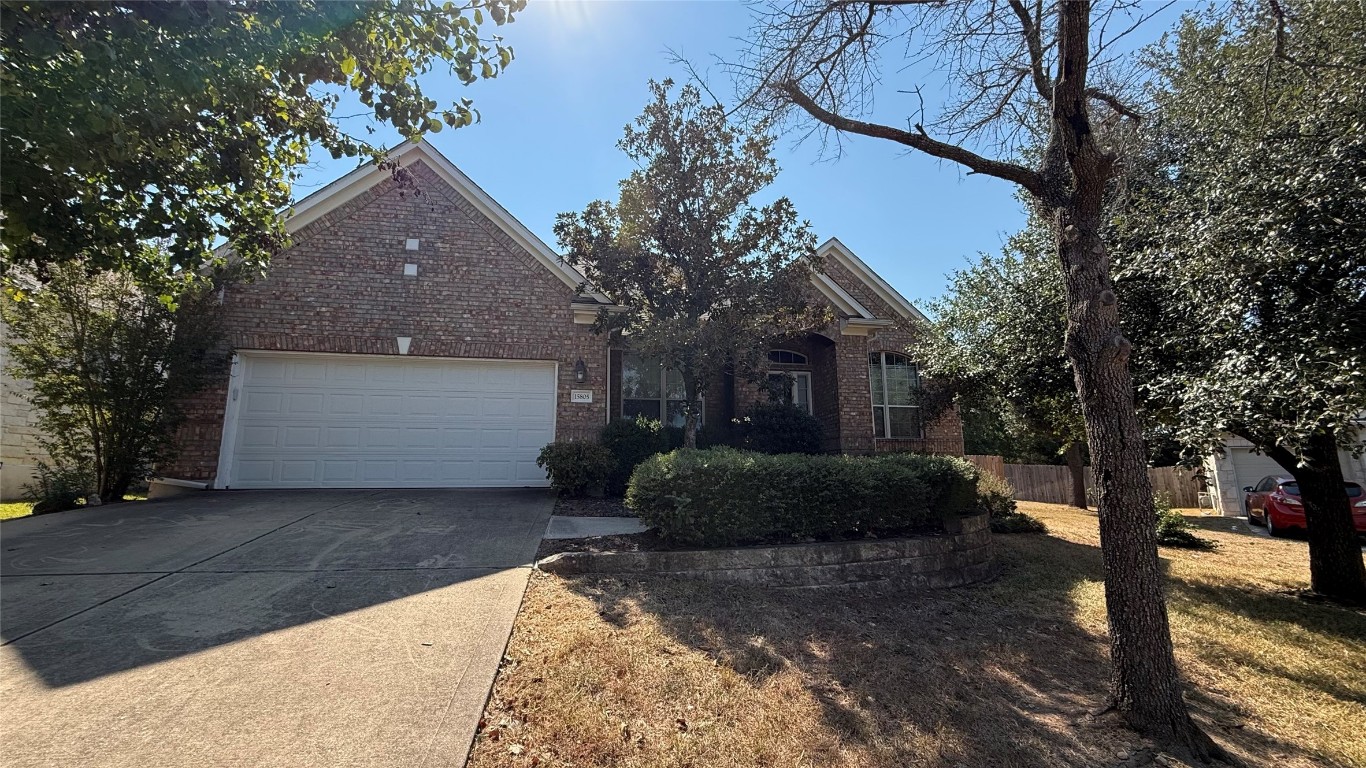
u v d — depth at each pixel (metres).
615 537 6.86
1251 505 15.04
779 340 12.44
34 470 11.66
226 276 9.41
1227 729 4.04
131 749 2.76
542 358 11.37
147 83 3.92
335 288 10.80
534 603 4.92
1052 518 13.41
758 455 7.18
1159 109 6.86
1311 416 4.84
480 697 3.37
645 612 4.98
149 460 9.52
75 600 4.63
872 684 4.12
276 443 10.37
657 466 6.69
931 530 7.74
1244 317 5.46
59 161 3.77
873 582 6.71
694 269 8.95
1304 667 5.21
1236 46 6.41
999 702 4.07
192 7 3.75
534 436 11.28
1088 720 3.85
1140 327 7.02
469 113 5.34
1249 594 7.68
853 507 6.98
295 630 4.16
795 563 6.41
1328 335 4.87
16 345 8.82
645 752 3.08
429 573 5.52
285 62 4.50
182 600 4.67
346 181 11.08
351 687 3.41
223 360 10.11
